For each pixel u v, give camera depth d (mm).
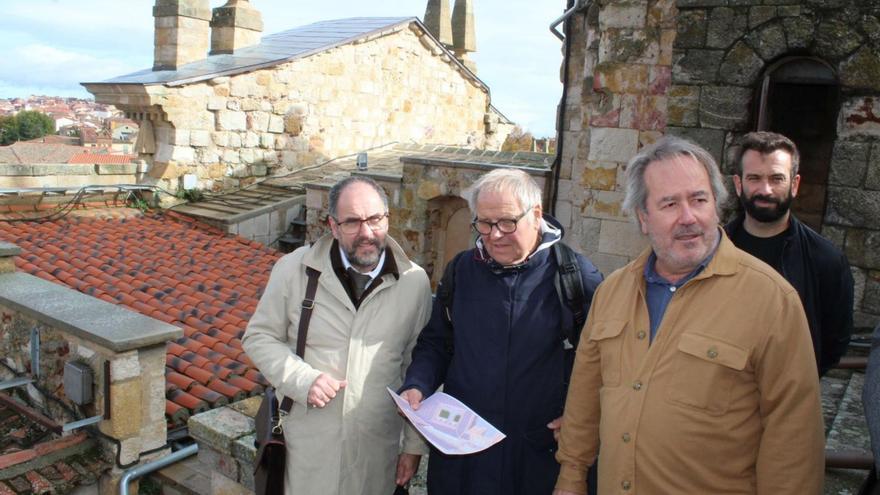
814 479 2055
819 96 8352
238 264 11180
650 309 2330
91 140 54281
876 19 5438
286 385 2850
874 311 5465
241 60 15039
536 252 2797
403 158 11742
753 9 5941
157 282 9570
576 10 9352
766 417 2107
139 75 14172
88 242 11219
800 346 2076
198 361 6875
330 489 2928
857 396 4543
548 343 2740
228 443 3738
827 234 5652
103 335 4734
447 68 19500
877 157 5441
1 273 6168
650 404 2201
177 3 14242
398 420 3162
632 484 2219
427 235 11867
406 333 3111
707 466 2129
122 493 4730
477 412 2771
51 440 5074
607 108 7820
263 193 14461
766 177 3201
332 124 16500
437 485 2883
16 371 5684
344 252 3029
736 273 2189
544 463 2748
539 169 10195
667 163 2227
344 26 18141
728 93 6129
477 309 2824
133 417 4871
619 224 7855
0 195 11844
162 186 13641
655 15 7457
